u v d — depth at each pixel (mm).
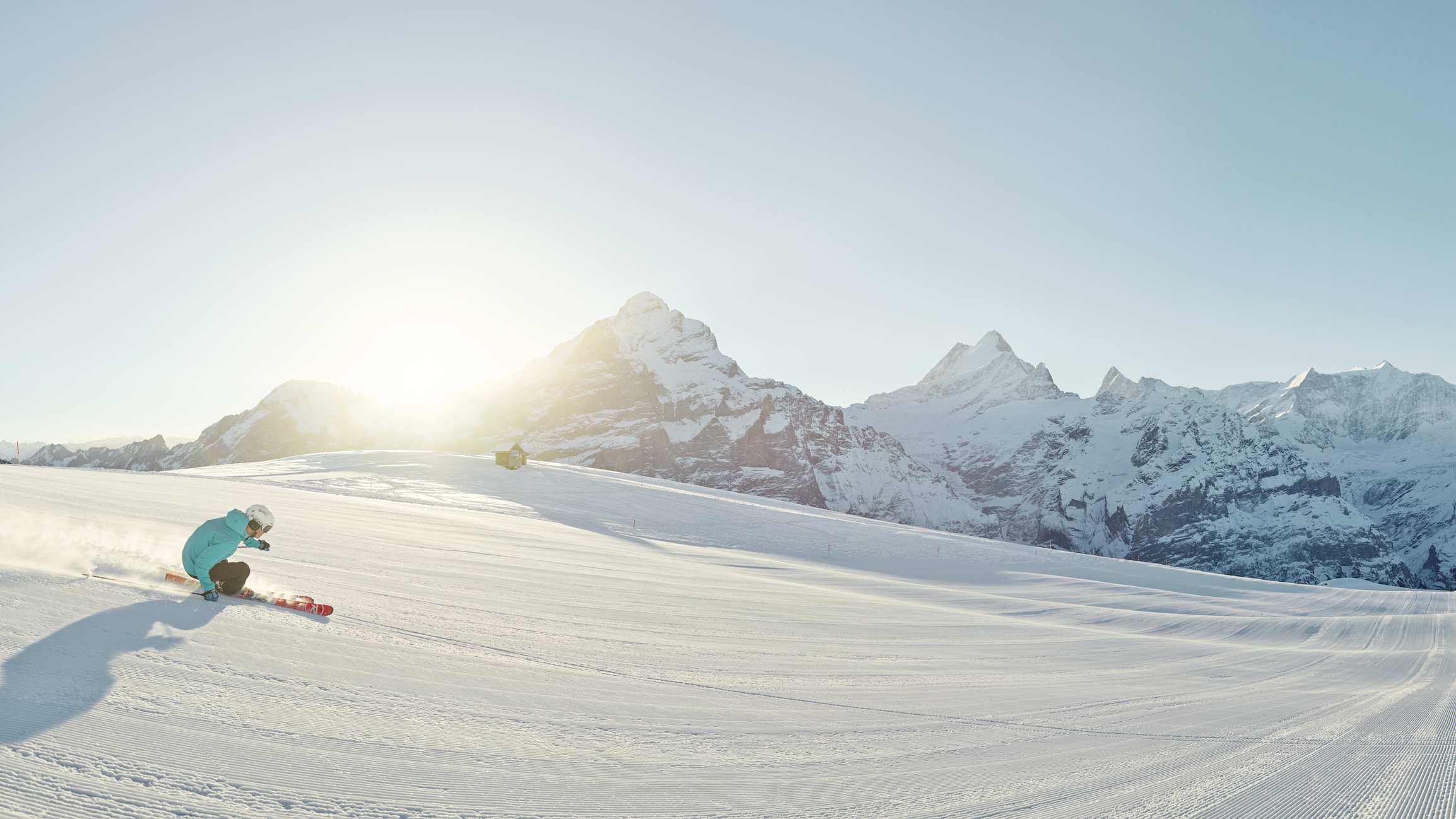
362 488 80500
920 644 19094
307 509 38094
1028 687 14016
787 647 15500
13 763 4012
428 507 61094
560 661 10203
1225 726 11102
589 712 7773
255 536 9078
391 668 7758
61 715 4750
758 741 7777
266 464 105500
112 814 3740
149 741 4695
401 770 5188
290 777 4684
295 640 7871
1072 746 9062
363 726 5871
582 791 5469
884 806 6070
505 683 8188
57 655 5773
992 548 84750
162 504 25234
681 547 57000
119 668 5812
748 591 27500
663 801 5527
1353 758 8898
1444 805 6914
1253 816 6375
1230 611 44188
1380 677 20141
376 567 17141
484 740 6203
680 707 8797
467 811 4719
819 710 9789
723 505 102312
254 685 6207
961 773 7395
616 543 48781
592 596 19078
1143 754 8859
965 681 13961
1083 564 75312
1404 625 35781
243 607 8906
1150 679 17109
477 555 25141
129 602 7797
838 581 41875
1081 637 25438
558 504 88438
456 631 10805
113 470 51062
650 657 11859
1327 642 31234
